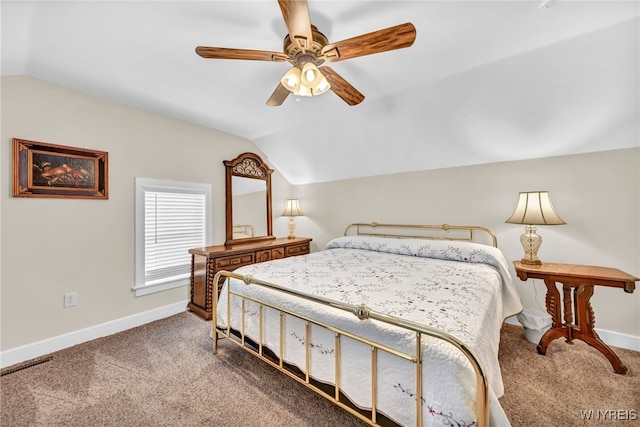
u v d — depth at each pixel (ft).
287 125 9.77
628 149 6.41
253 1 3.96
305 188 13.23
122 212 7.73
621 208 6.52
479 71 6.08
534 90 6.16
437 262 7.38
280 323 4.89
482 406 2.71
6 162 5.87
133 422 4.29
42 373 5.57
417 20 4.47
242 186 11.10
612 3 4.15
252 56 4.19
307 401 4.73
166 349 6.55
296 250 11.48
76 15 4.16
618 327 6.66
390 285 5.26
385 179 10.62
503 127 7.26
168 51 5.26
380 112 8.20
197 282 8.84
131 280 7.93
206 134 9.93
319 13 4.25
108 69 5.91
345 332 3.92
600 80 5.51
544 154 7.39
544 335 6.32
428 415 3.09
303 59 4.23
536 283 7.71
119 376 5.47
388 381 3.51
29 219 6.17
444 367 3.03
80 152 6.91
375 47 3.94
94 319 7.18
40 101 6.29
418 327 3.15
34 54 5.27
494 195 8.28
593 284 5.69
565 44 5.12
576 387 5.06
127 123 7.82
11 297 5.96
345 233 11.78
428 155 9.10
